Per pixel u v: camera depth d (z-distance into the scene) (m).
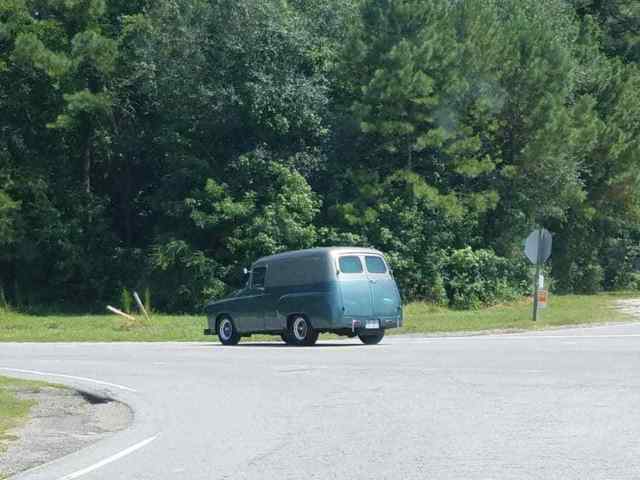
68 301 57.25
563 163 54.97
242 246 51.91
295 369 21.47
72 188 57.81
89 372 22.41
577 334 31.75
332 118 53.44
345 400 16.45
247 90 52.34
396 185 53.28
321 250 28.84
